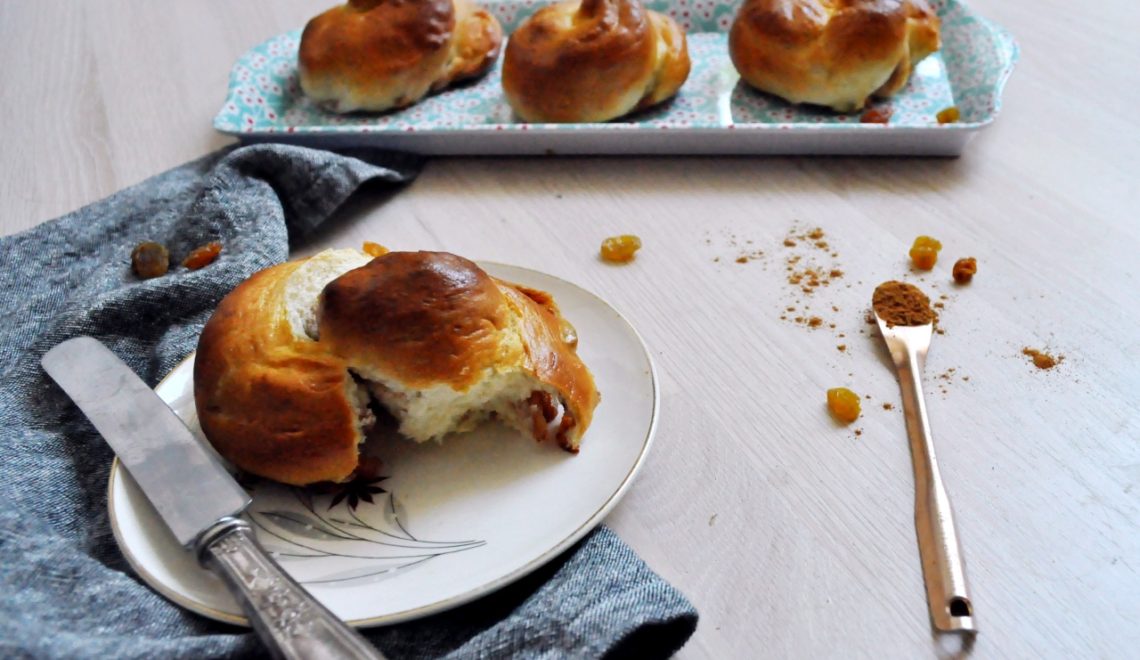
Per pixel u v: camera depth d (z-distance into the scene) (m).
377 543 0.35
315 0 0.69
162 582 0.34
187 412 0.39
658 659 0.33
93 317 0.43
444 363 0.36
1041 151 0.51
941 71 0.57
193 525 0.34
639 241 0.47
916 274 0.45
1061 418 0.39
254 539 0.33
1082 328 0.42
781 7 0.54
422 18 0.56
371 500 0.37
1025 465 0.38
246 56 0.59
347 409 0.36
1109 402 0.39
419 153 0.54
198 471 0.35
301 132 0.52
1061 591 0.34
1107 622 0.34
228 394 0.36
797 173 0.51
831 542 0.36
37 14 0.69
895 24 0.53
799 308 0.44
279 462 0.36
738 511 0.37
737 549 0.36
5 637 0.32
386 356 0.36
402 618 0.33
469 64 0.59
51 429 0.40
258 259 0.46
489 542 0.35
